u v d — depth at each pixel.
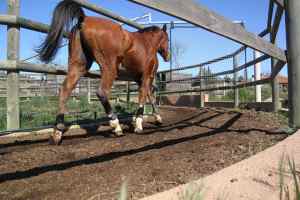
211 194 1.86
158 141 4.00
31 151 3.61
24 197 2.30
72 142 4.23
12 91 4.24
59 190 2.40
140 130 5.10
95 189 2.33
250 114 5.87
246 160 2.44
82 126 5.45
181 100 12.31
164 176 2.43
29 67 4.27
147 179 2.40
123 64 5.09
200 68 10.29
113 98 11.48
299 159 2.32
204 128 4.79
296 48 3.67
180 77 13.81
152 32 5.56
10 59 4.16
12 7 4.15
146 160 3.03
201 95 10.53
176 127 5.31
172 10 2.45
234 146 3.16
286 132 3.58
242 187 1.95
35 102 8.30
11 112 4.26
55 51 4.13
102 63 4.55
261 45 3.53
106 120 5.73
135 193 2.09
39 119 5.79
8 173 2.83
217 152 2.99
